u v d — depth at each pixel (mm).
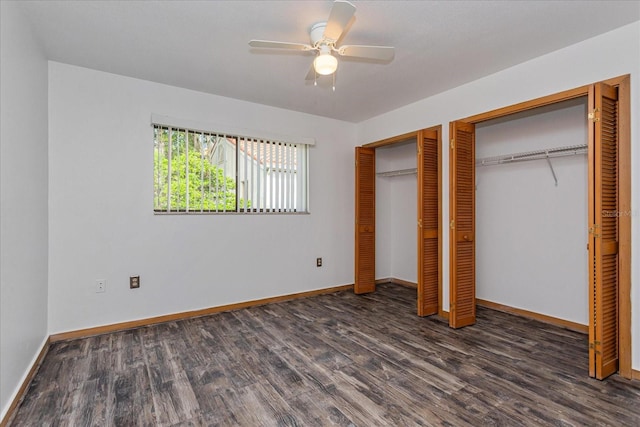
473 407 1895
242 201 3814
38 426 1729
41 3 1999
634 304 2195
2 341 1726
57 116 2826
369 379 2207
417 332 3064
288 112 4141
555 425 1736
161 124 3250
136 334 2982
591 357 2215
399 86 3355
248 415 1827
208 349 2672
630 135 2217
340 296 4348
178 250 3396
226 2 1990
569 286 3219
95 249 2982
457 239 3188
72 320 2879
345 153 4684
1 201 1716
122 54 2686
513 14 2123
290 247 4172
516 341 2850
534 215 3500
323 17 2146
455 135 3172
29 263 2217
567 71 2537
